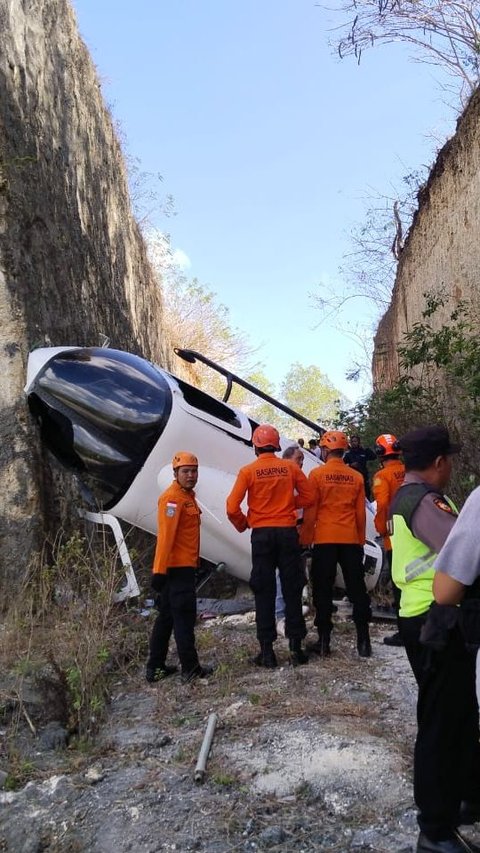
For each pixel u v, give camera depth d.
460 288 12.16
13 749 4.77
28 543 7.62
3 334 8.09
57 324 9.37
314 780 4.01
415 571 3.41
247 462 7.98
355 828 3.62
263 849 3.50
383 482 6.70
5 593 7.32
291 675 5.67
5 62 9.02
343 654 6.25
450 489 9.33
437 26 11.30
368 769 4.04
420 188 14.84
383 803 3.79
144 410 7.48
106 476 7.50
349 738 4.38
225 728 4.75
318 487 6.19
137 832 3.74
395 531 3.55
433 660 3.14
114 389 7.55
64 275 10.05
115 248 14.09
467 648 2.84
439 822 3.14
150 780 4.23
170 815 3.85
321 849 3.47
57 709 5.18
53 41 11.22
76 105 12.03
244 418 8.48
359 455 11.55
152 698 5.54
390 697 5.17
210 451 7.71
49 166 10.12
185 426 7.55
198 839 3.62
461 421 10.19
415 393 11.20
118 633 6.26
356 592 6.16
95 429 7.52
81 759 4.60
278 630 6.87
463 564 2.74
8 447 7.83
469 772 3.21
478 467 9.43
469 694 3.13
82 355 7.78
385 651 6.37
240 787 4.05
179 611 5.78
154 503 7.54
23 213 8.77
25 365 8.08
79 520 8.55
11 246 8.34
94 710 5.14
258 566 6.01
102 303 12.31
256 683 5.61
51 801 4.18
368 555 8.02
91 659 5.41
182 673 5.79
